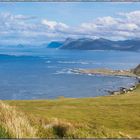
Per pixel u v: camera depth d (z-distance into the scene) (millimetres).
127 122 52031
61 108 68875
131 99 90438
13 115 13477
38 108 66375
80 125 15523
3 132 11266
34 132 12805
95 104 79312
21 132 11891
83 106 74938
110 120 53875
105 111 65438
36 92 179625
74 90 196875
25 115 15516
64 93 184875
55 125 14797
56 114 58500
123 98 94125
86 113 62094
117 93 181625
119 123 50938
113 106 74375
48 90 190125
